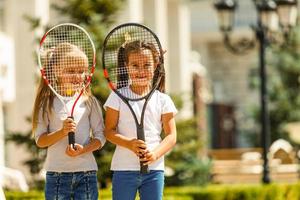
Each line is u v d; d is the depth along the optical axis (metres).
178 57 36.06
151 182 8.98
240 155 37.28
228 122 50.28
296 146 42.00
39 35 19.89
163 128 9.21
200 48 57.53
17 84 22.45
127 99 9.00
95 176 9.05
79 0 19.16
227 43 25.58
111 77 14.47
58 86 9.09
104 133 9.11
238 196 22.31
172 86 35.94
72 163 8.92
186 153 20.95
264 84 23.42
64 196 8.95
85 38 10.52
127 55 9.05
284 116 44.62
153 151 8.88
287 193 23.66
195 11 57.62
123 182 8.96
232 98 57.50
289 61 45.38
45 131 9.06
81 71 9.07
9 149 21.56
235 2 25.25
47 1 22.70
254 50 57.31
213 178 27.48
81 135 8.99
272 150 31.97
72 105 9.02
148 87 9.17
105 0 19.19
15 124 22.50
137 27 10.18
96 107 9.13
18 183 19.00
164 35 31.62
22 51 22.38
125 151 8.97
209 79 57.56
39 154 19.36
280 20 24.11
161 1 31.41
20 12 22.28
